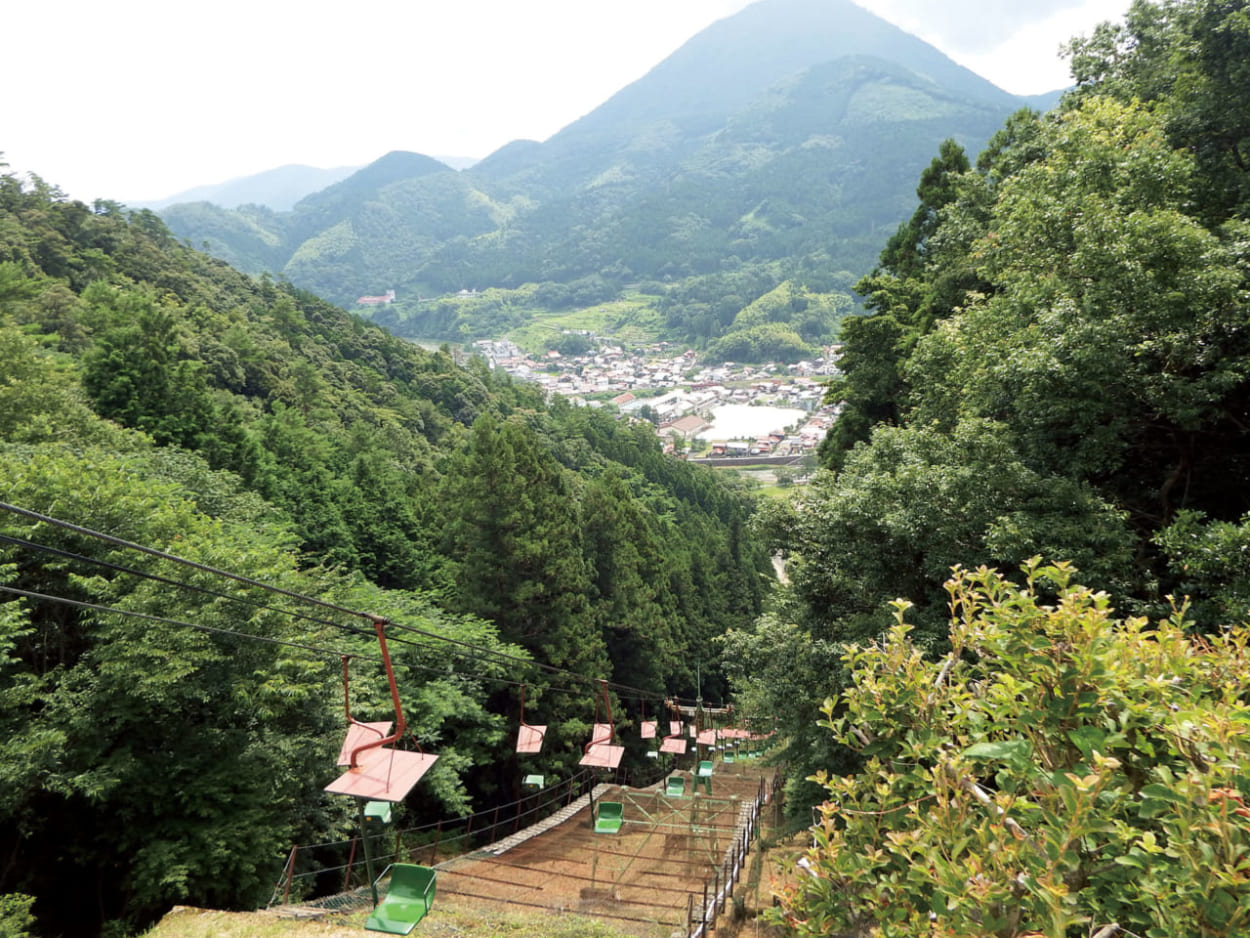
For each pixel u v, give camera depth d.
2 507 4.65
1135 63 22.08
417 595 27.53
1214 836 3.25
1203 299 11.57
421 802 21.69
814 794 13.15
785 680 13.68
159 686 12.20
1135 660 4.17
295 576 16.58
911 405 24.67
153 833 12.64
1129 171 14.37
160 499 16.72
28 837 12.89
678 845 19.17
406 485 51.97
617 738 30.67
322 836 16.05
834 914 4.42
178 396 32.31
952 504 11.89
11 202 79.06
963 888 3.59
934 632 11.32
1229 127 16.06
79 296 64.19
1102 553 10.95
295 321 104.06
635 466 106.75
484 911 11.98
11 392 22.86
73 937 13.41
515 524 26.47
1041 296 13.91
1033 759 4.14
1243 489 14.38
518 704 25.67
